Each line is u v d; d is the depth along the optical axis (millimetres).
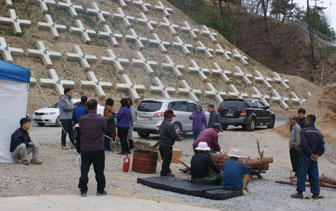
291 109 35406
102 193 6590
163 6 39844
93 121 6477
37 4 30047
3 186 6504
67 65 26078
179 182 7887
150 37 34000
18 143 8828
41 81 23141
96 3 34438
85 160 6457
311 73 51188
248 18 59375
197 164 7883
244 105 19797
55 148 11688
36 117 18781
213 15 54188
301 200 7477
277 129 19266
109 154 11703
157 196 6922
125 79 27375
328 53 54031
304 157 7598
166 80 30031
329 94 19297
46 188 6715
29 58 24781
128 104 11727
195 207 6148
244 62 38094
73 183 7359
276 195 7848
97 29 31547
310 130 7555
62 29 28750
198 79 32188
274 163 12719
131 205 5844
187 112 16500
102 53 28719
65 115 11258
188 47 35312
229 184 7480
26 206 5250
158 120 15266
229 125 21438
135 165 9391
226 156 9039
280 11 60688
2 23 26812
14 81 9078
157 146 12664
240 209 6387
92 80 25750
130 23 34375
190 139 16859
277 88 37250
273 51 56531
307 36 57344
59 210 5148
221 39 40406
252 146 16000
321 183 9414
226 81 33688
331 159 13961
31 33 27297
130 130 12297
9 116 9023
